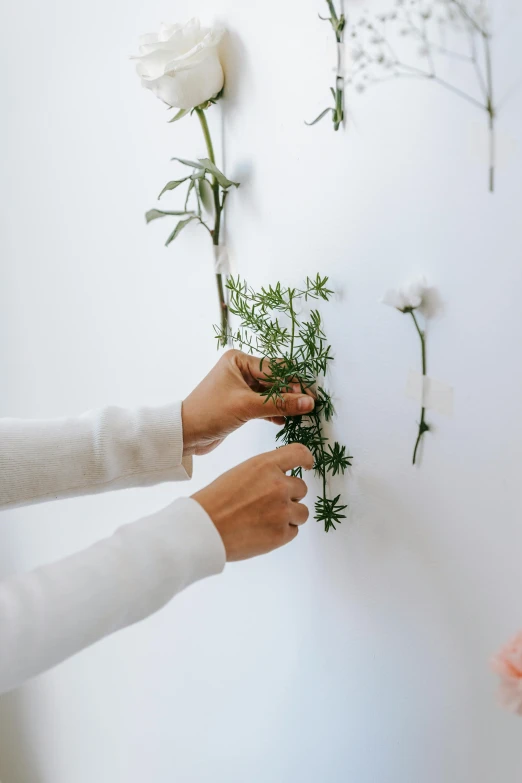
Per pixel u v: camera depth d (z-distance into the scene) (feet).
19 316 3.45
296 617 2.45
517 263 1.73
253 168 2.29
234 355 2.25
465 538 1.93
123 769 3.41
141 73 2.22
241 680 2.71
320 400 2.22
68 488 2.23
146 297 2.77
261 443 2.44
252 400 2.16
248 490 1.94
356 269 2.06
